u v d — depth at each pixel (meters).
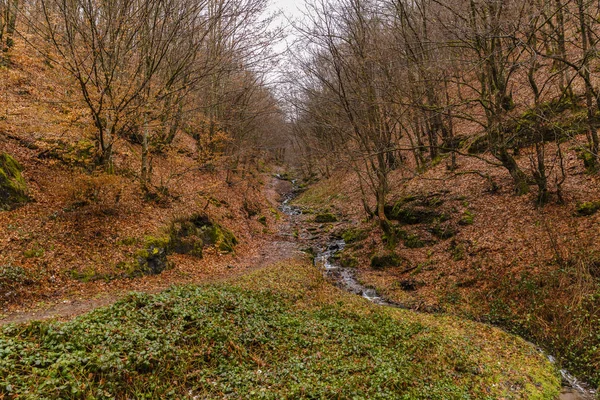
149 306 9.44
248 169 36.03
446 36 16.58
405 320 12.59
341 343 10.10
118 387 6.72
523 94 23.16
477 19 16.09
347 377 8.37
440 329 12.03
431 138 27.22
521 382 9.28
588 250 12.88
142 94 16.97
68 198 15.05
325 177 48.47
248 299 11.99
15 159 15.33
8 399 5.63
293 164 71.56
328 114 26.83
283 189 53.81
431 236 20.12
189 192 23.53
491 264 15.37
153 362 7.54
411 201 23.02
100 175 14.91
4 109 15.05
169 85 17.33
